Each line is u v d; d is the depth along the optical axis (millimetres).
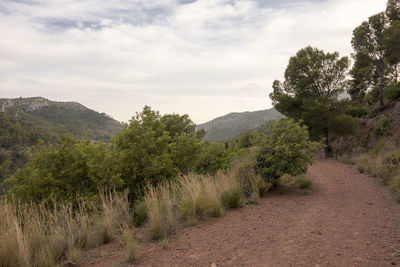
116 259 3498
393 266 2895
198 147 10219
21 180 7223
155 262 3311
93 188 7402
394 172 9438
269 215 5555
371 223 4660
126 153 7801
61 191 7004
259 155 9180
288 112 29938
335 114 26312
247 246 3752
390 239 3771
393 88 25469
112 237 4473
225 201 6406
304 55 29422
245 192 7785
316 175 12961
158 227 4367
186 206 5184
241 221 5129
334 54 27578
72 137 7977
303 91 29109
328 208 6023
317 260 3154
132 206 7191
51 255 3387
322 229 4414
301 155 8656
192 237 4266
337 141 31766
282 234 4230
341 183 10023
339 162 19547
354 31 29016
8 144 114438
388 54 23219
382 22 26406
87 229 4336
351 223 4715
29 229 3900
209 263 3203
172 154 9430
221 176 7711
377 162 13102
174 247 3850
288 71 29797
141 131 8484
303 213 5637
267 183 8367
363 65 29844
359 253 3318
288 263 3100
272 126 9484
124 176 7797
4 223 3826
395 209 5637
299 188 9125
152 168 7887
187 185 6238
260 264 3109
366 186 8977
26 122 147125
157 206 4941
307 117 26219
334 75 27422
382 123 22391
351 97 42688
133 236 4484
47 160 7465
